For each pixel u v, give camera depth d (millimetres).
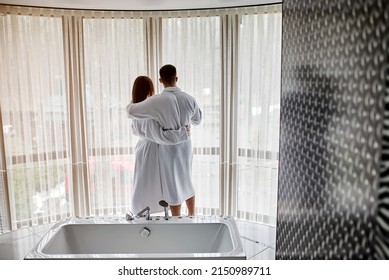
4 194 2803
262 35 2773
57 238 2045
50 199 2984
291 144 998
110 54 2992
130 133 3105
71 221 2236
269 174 2924
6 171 2785
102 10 2916
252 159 2971
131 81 3049
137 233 2221
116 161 3121
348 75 605
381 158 501
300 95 896
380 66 497
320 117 747
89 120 3031
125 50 3004
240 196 3086
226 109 3010
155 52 3039
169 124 2385
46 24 2801
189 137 2574
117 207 3170
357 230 583
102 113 3043
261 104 2857
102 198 3139
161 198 2529
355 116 579
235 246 1814
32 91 2805
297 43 919
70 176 3043
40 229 2924
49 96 2877
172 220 2246
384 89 486
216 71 2979
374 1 512
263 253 2484
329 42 693
